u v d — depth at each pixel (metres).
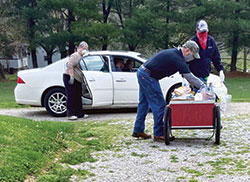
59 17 31.00
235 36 28.03
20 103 8.84
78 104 8.30
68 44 29.97
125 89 8.66
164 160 4.86
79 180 4.13
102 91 8.52
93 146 5.66
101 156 5.12
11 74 37.78
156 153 5.20
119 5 28.88
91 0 24.98
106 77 8.55
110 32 24.16
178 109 5.48
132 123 7.34
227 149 5.31
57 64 8.81
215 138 5.57
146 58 9.07
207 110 5.44
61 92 8.66
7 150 4.41
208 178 4.14
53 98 8.73
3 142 4.68
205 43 6.36
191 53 5.46
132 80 8.66
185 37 27.09
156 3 26.34
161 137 5.84
